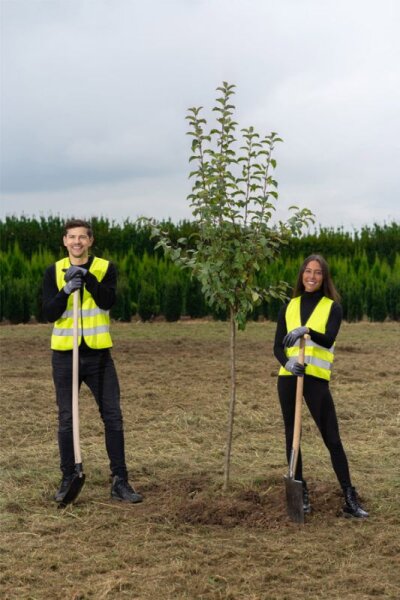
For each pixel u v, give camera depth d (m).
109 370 6.52
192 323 19.31
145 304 19.42
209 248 6.34
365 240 22.64
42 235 21.52
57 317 6.31
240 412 9.77
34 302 19.08
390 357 14.09
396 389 11.07
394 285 20.28
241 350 14.80
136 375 12.06
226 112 6.24
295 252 22.17
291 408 6.14
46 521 6.00
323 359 6.03
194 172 6.32
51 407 9.91
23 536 5.69
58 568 5.10
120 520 6.01
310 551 5.37
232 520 5.95
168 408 9.97
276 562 5.18
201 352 14.49
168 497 6.52
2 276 19.70
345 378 12.02
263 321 19.89
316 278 6.08
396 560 5.23
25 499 6.50
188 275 19.91
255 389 11.16
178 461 7.71
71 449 6.45
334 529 5.81
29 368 12.61
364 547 5.46
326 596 4.70
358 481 7.02
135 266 20.41
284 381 6.13
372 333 17.75
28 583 4.88
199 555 5.29
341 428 9.16
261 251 6.34
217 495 6.53
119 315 19.45
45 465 7.52
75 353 6.20
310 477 7.12
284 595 4.70
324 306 6.06
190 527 5.84
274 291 6.46
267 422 9.38
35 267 19.92
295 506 5.92
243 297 6.46
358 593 4.75
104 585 4.80
